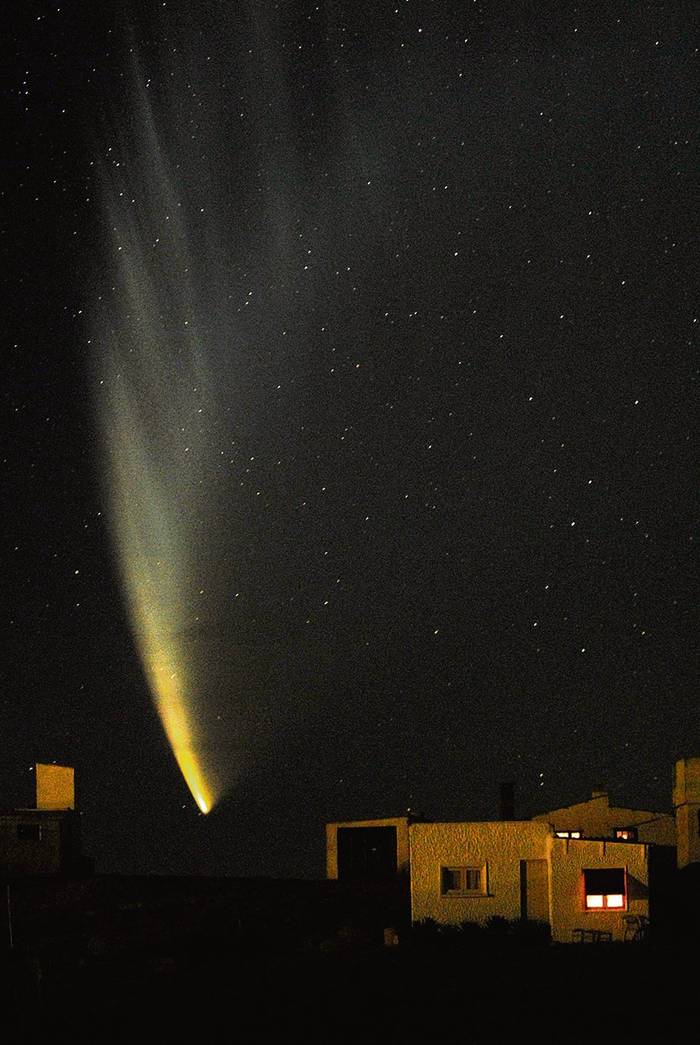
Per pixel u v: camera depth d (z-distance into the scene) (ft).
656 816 189.06
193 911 157.17
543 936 130.31
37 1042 93.40
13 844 182.91
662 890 152.76
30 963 112.88
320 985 109.91
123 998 107.76
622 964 112.57
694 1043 87.51
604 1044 87.92
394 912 152.97
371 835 181.98
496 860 136.26
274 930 142.92
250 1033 94.27
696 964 111.45
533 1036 90.53
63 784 190.49
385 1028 94.07
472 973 111.34
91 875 184.96
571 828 188.96
